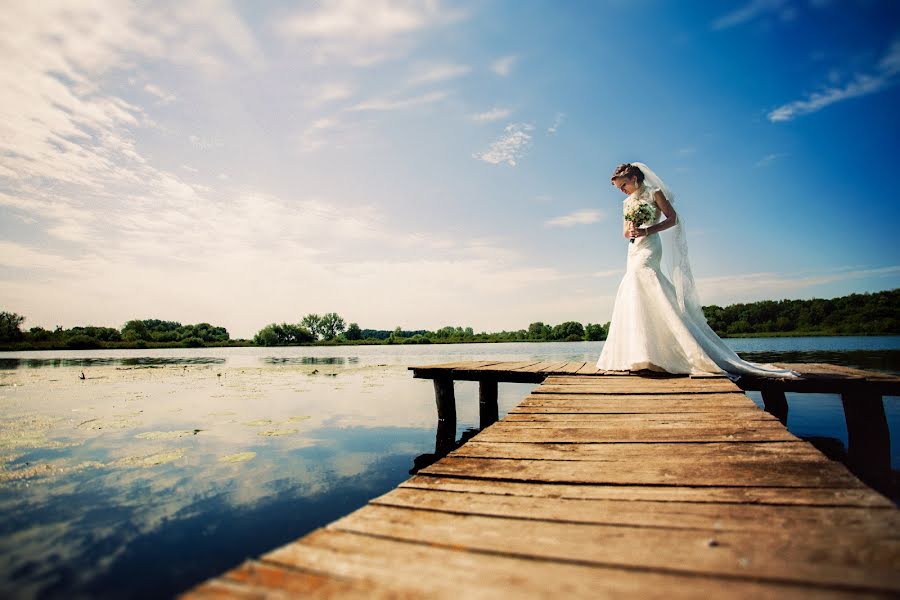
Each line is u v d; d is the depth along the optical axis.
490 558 1.18
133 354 36.56
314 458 4.58
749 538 1.27
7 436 5.45
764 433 2.49
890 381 4.03
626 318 5.17
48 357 30.41
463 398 9.34
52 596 2.03
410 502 1.64
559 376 5.06
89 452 4.70
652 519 1.45
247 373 15.03
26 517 2.99
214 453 4.71
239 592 1.00
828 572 1.06
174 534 2.73
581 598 0.98
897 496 3.39
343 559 1.17
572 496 1.70
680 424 2.77
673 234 4.91
